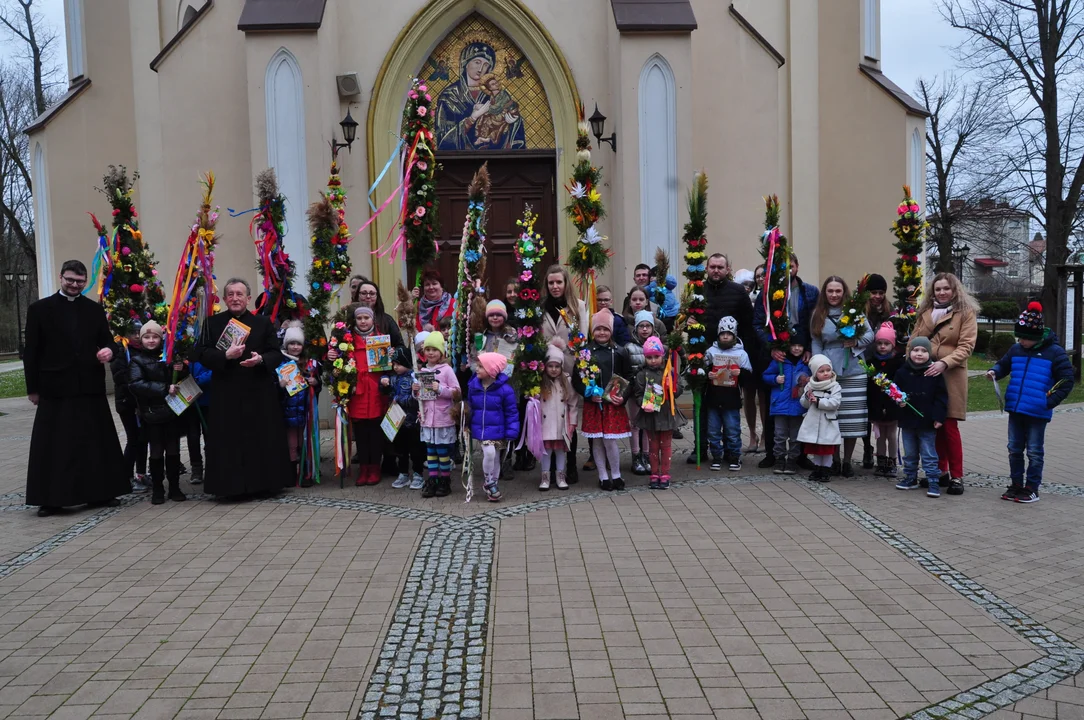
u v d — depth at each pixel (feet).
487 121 36.94
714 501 21.45
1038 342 21.16
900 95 41.86
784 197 41.73
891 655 12.44
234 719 10.82
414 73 36.19
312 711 11.00
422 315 26.05
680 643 12.92
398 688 11.60
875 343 23.30
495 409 21.58
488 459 21.44
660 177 33.71
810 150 41.93
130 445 23.95
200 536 19.07
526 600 14.73
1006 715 10.71
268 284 25.25
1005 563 16.55
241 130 34.86
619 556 17.07
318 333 23.90
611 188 35.73
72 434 21.24
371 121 35.22
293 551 17.76
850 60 42.01
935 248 99.30
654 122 33.53
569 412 23.36
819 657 12.39
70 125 43.16
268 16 32.17
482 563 16.72
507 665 12.23
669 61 33.35
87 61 42.98
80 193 43.47
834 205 42.96
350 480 24.67
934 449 21.83
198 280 23.81
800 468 25.54
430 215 26.84
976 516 19.97
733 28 36.47
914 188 42.86
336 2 34.83
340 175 34.12
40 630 13.80
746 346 25.64
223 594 15.28
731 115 36.76
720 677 11.78
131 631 13.69
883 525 19.17
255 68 32.19
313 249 24.53
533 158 36.99
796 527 19.03
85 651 12.96
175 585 15.80
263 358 22.33
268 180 24.81
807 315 24.58
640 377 22.47
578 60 35.94
